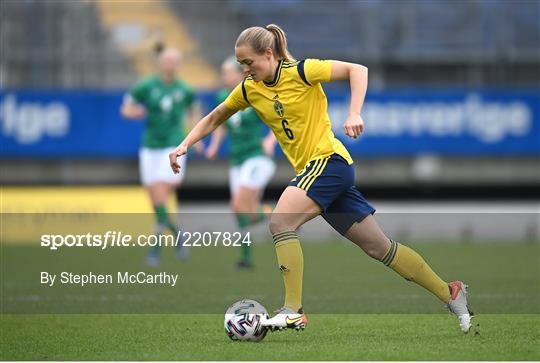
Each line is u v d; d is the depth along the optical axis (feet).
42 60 255.50
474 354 68.80
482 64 263.49
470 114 240.32
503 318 92.12
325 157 74.84
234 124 147.64
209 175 239.50
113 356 70.18
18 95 236.43
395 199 256.73
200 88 250.98
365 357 67.41
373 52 264.11
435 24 265.95
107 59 258.57
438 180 244.01
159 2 264.31
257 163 148.36
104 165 242.78
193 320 92.68
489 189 258.16
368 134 239.09
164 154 156.35
